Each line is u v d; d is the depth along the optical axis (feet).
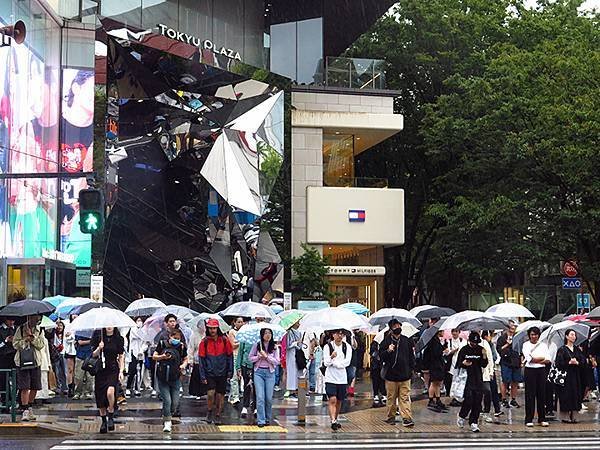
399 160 157.69
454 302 158.51
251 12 120.67
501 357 64.13
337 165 125.18
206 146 107.76
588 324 67.00
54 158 101.45
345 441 47.73
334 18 136.67
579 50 108.68
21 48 95.66
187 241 106.01
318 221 118.93
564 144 102.22
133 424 53.26
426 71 147.43
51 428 49.19
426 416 59.52
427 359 63.36
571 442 48.06
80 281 98.94
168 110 104.63
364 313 77.41
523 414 61.21
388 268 168.55
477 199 125.29
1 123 90.63
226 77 109.19
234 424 54.03
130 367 67.51
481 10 143.95
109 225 98.89
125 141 101.65
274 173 113.39
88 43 103.40
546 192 109.70
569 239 110.11
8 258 87.56
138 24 102.83
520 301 173.06
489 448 45.44
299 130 121.49
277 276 112.47
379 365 64.64
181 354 52.70
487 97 114.21
